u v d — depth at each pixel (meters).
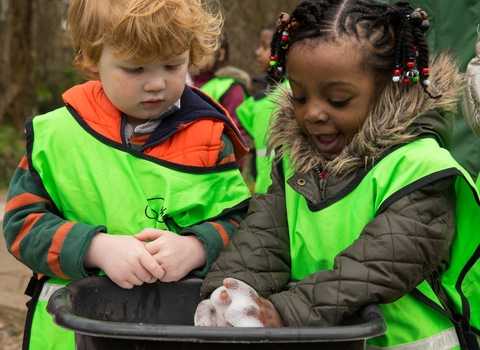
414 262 1.42
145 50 1.60
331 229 1.55
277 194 1.72
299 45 1.52
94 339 1.29
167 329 1.19
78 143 1.73
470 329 1.68
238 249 1.64
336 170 1.56
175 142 1.76
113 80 1.66
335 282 1.42
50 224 1.67
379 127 1.52
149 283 1.61
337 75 1.49
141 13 1.58
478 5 2.84
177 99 1.72
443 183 1.48
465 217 1.58
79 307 1.50
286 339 1.18
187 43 1.65
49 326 1.71
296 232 1.64
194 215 1.74
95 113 1.76
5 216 1.75
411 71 1.50
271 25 5.18
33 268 1.68
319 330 1.19
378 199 1.50
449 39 2.90
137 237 1.63
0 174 8.14
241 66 8.37
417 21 1.51
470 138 2.87
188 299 1.63
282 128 1.71
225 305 1.42
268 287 1.60
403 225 1.43
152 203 1.70
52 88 10.44
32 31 9.93
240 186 1.82
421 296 1.53
